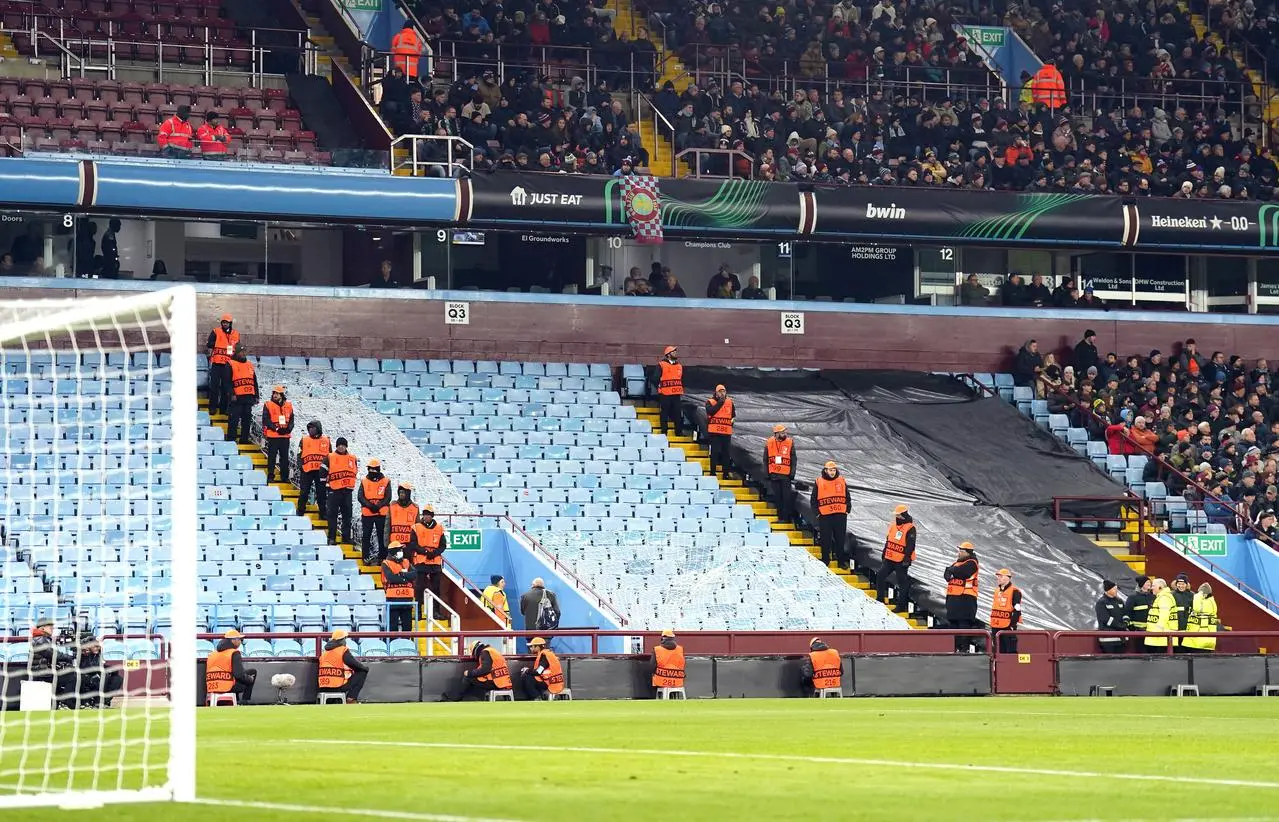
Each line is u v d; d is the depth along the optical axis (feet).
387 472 179.83
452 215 198.70
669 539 179.01
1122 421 211.82
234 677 125.49
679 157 217.77
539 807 51.60
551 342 205.16
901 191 214.69
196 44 217.56
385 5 228.22
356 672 130.21
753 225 208.95
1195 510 201.77
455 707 119.85
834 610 172.76
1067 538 189.47
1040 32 250.78
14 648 139.23
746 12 236.22
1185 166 232.94
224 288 193.47
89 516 162.61
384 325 199.41
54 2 216.95
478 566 170.50
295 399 187.21
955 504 192.03
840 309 215.72
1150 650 161.27
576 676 137.59
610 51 225.35
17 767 68.33
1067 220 219.41
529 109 213.25
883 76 235.20
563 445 189.88
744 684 141.49
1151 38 249.75
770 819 49.21
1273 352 228.22
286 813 49.96
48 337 77.46
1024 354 216.13
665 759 69.31
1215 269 230.89
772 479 184.14
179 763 53.88
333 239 198.70
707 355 210.59
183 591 54.19
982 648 155.22
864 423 202.90
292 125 212.43
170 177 188.44
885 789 57.47
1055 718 104.12
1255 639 170.30
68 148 195.00
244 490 171.63
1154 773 64.18
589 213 203.21
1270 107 250.98
